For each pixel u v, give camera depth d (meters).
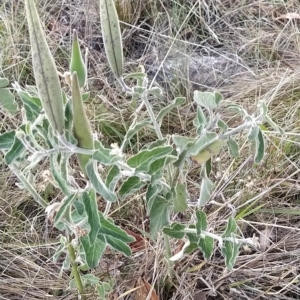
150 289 0.42
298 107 0.61
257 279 0.46
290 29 0.76
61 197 0.52
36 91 0.32
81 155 0.28
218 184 0.48
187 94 0.65
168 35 0.75
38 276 0.48
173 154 0.34
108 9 0.28
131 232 0.48
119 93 0.66
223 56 0.71
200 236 0.35
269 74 0.68
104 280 0.44
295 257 0.48
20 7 0.76
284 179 0.49
